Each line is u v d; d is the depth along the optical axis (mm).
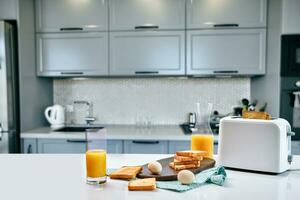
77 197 912
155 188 968
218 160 1251
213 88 3086
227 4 2652
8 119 2537
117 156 1499
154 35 2729
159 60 2738
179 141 2514
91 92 3213
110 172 1166
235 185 1022
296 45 2441
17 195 938
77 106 3229
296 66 2447
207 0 2662
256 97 2895
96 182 1038
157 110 3150
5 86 2512
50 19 2820
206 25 2670
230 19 2656
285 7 2432
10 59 2562
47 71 2865
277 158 1125
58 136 2619
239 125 1190
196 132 1372
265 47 2643
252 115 1228
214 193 941
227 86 3070
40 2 2818
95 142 1123
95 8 2768
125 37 2758
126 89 3176
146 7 2719
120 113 3189
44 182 1067
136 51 2752
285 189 979
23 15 2666
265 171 1149
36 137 2643
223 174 1081
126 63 2770
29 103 2799
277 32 2494
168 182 1028
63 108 3146
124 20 2744
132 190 965
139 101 3168
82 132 2705
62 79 3232
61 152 2645
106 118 3209
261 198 896
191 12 2682
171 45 2721
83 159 1425
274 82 2543
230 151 1216
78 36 2801
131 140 2557
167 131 2691
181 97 3123
